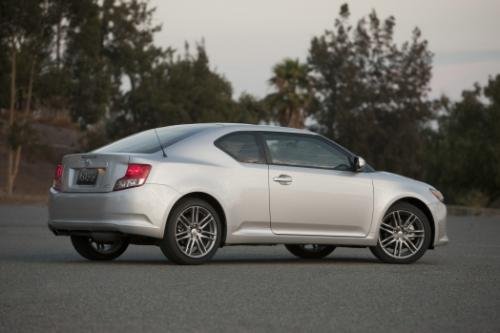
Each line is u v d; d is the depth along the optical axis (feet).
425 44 214.69
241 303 26.61
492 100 212.43
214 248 38.91
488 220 105.50
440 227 43.88
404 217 43.57
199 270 35.94
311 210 41.14
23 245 50.93
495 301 28.22
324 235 41.52
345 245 42.16
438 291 30.48
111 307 25.18
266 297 28.04
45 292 28.17
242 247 53.67
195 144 39.50
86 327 21.97
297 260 43.93
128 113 197.36
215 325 22.67
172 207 37.93
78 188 39.17
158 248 50.78
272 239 40.34
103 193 38.01
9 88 156.35
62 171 40.14
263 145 40.91
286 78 249.14
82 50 168.14
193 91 199.00
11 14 143.43
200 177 38.70
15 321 22.71
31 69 152.35
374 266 40.04
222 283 31.42
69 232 39.63
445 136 228.22
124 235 37.73
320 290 30.07
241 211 39.55
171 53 201.26
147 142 39.99
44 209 108.27
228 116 210.18
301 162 41.55
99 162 38.58
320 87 219.41
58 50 165.99
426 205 43.57
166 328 22.07
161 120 195.42
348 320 23.90
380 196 42.65
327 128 218.38
